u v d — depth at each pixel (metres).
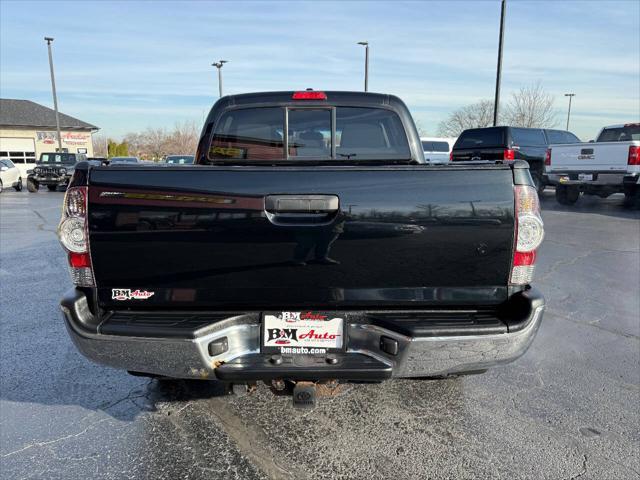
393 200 2.33
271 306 2.42
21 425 2.91
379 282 2.38
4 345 4.14
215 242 2.34
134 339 2.29
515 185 2.37
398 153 3.59
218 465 2.54
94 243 2.35
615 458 2.59
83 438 2.78
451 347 2.31
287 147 3.60
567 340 4.20
